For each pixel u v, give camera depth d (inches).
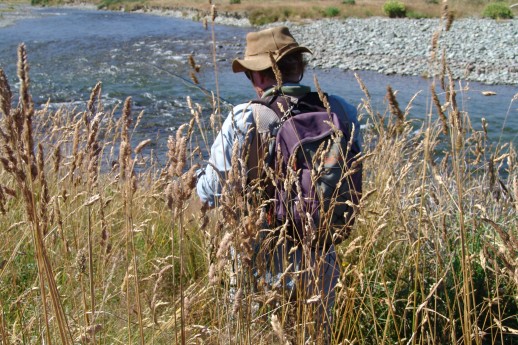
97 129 86.2
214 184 103.1
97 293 103.3
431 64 80.5
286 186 90.2
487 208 124.1
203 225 79.0
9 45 1005.2
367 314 109.7
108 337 96.3
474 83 762.2
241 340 83.4
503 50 960.3
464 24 1272.1
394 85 749.3
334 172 97.4
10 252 111.6
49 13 1815.9
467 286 84.7
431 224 95.9
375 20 1491.1
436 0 1787.6
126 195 79.6
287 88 107.3
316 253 87.8
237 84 684.7
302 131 100.6
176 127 484.1
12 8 1994.3
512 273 77.5
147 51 981.8
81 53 942.4
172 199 68.7
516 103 619.5
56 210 87.3
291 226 97.7
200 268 121.0
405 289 112.9
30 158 64.8
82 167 102.9
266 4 1829.5
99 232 112.7
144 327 94.2
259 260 88.8
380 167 135.7
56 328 88.4
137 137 429.4
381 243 120.8
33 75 732.7
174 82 700.0
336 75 836.6
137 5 1979.6
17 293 102.3
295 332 94.1
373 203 124.6
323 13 1633.9
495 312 111.9
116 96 621.9
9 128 63.6
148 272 116.4
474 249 114.6
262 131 102.6
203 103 583.2
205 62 850.8
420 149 120.3
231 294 95.9
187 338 92.4
